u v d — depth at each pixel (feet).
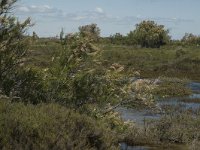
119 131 34.81
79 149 23.38
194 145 47.96
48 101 33.73
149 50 284.41
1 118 22.82
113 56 232.73
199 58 216.54
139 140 49.42
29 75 33.94
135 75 37.50
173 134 51.96
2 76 33.40
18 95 33.14
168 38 346.95
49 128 23.13
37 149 22.25
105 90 35.27
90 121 25.08
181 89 116.37
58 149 22.71
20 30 34.19
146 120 61.77
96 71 35.45
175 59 228.84
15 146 21.98
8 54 33.76
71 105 34.19
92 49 36.04
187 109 81.46
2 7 33.55
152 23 351.46
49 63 36.01
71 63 35.37
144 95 36.58
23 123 22.71
